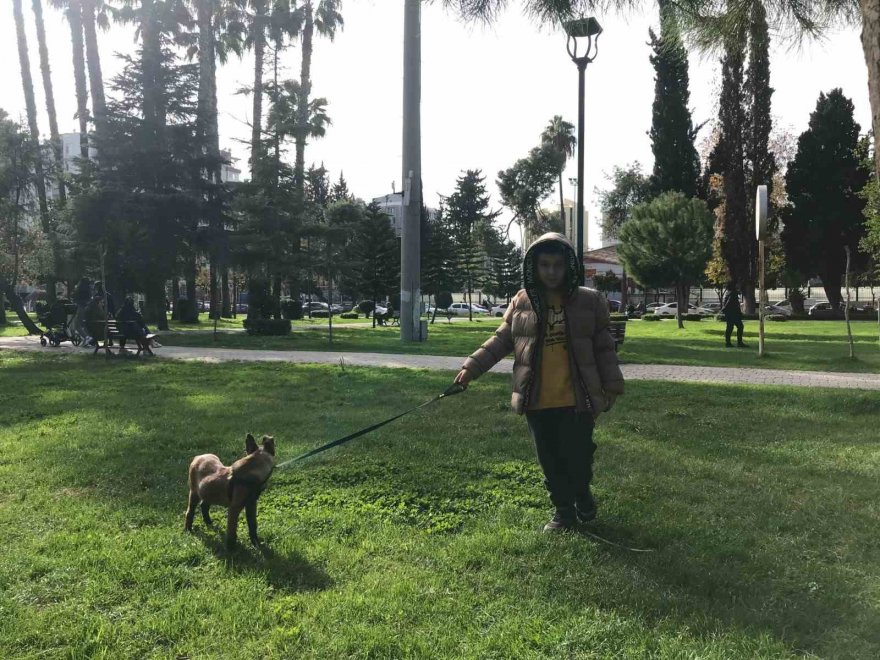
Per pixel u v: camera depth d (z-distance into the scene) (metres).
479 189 75.00
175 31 33.00
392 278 37.06
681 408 8.24
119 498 4.62
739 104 45.25
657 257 33.50
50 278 27.58
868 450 6.05
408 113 19.53
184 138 27.06
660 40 7.88
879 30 3.81
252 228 27.67
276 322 23.06
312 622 2.86
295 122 28.09
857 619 2.90
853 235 45.41
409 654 2.61
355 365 13.41
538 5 7.11
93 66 30.09
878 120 3.85
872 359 14.80
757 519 4.20
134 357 15.01
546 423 4.00
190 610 2.97
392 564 3.51
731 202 46.22
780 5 6.99
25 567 3.42
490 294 71.44
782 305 57.22
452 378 11.17
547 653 2.63
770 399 8.88
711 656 2.56
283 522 4.14
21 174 27.97
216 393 9.55
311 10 38.69
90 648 2.69
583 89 12.12
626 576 3.34
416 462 5.54
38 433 6.74
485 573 3.37
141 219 25.05
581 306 3.89
